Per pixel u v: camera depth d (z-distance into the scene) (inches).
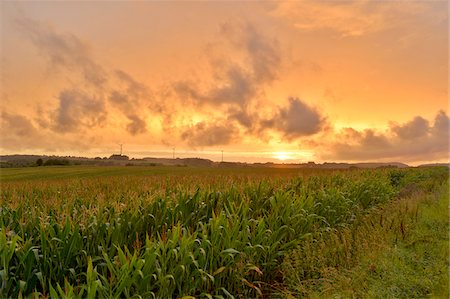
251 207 419.8
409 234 418.0
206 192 418.3
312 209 435.8
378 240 377.4
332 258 333.1
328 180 685.9
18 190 749.3
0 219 334.0
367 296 258.8
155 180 785.6
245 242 306.8
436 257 350.3
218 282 282.4
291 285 290.2
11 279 231.9
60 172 2755.9
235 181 570.3
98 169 3166.8
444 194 786.2
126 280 213.0
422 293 271.3
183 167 3631.9
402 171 1524.4
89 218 295.1
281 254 334.3
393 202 685.9
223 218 308.7
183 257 253.8
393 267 307.1
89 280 200.1
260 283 315.6
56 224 279.0
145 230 335.0
